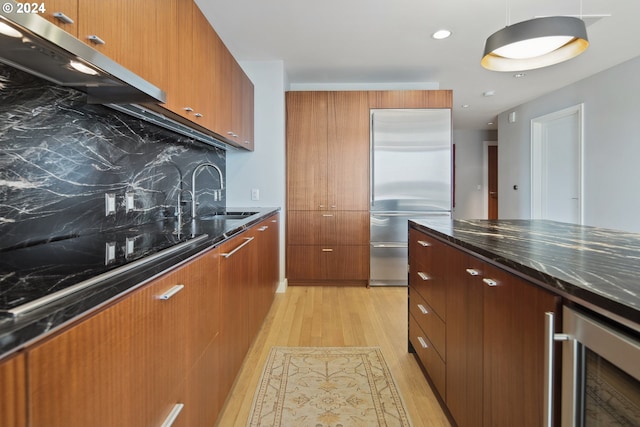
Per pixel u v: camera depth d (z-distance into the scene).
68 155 1.36
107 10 1.08
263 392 1.73
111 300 0.70
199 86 1.87
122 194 1.72
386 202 3.60
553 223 1.94
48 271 0.80
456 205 7.24
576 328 0.70
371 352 2.16
